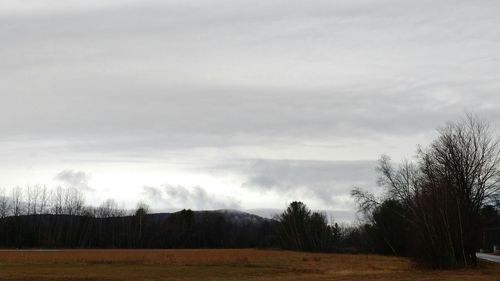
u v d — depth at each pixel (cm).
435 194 5741
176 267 5684
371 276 4322
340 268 5681
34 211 14588
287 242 13575
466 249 5922
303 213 13450
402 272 4944
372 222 10038
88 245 14388
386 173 9888
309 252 11431
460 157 6169
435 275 4388
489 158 6225
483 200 6169
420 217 5841
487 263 6366
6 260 6775
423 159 6594
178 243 15838
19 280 3962
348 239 14200
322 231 13062
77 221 14850
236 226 17800
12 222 13650
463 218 5869
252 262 6769
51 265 5878
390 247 9581
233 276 4484
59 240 14050
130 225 15450
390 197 8994
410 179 8006
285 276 4444
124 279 4131
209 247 15888
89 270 5109
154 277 4350
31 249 11862
